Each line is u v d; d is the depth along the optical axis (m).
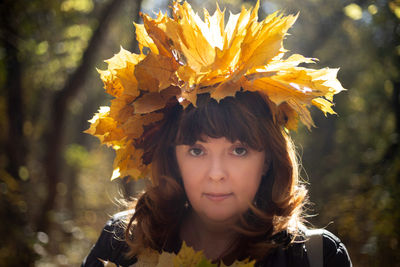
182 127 1.18
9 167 5.94
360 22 8.29
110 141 1.29
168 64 1.19
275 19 1.15
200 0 7.18
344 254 1.30
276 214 1.26
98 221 9.10
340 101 10.51
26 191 5.93
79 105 11.22
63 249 6.02
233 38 1.13
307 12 9.23
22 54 5.75
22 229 4.93
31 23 5.54
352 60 10.34
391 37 5.84
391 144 5.96
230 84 1.13
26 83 7.44
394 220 4.75
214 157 1.18
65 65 7.02
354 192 6.81
